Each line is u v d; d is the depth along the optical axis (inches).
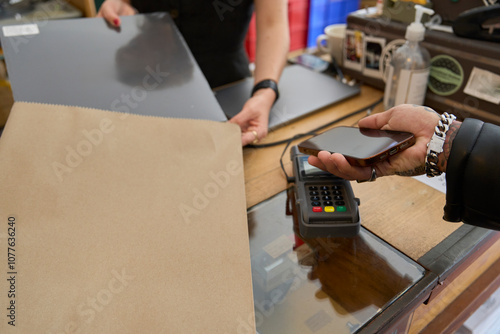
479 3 32.4
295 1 75.4
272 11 38.2
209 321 15.5
